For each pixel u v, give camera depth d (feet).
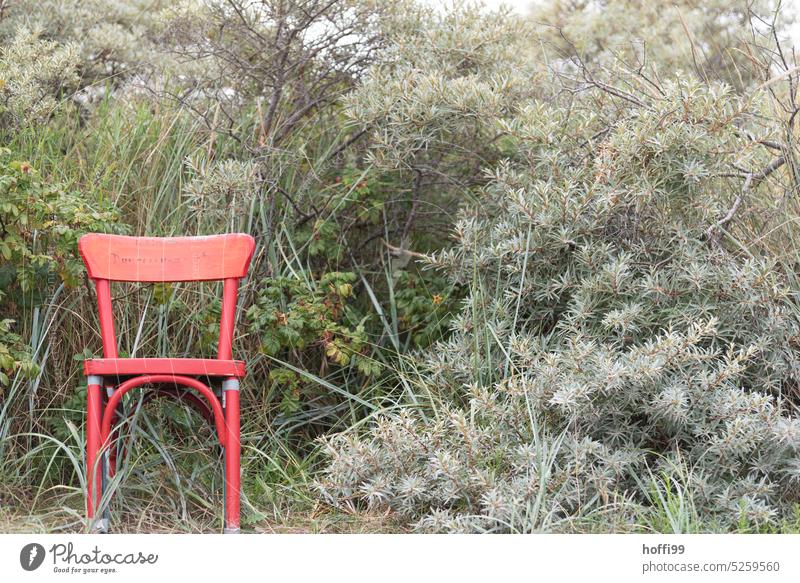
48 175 11.10
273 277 11.57
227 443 8.04
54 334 10.01
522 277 9.95
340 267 12.96
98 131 12.06
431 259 11.18
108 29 15.76
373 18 12.94
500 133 12.42
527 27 13.58
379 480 8.32
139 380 7.84
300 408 11.07
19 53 12.17
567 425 8.62
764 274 9.26
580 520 7.88
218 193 11.03
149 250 8.82
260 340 11.15
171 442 9.88
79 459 9.33
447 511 8.13
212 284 11.14
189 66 13.58
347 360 10.71
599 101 11.48
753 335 9.36
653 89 11.67
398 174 12.97
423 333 11.86
